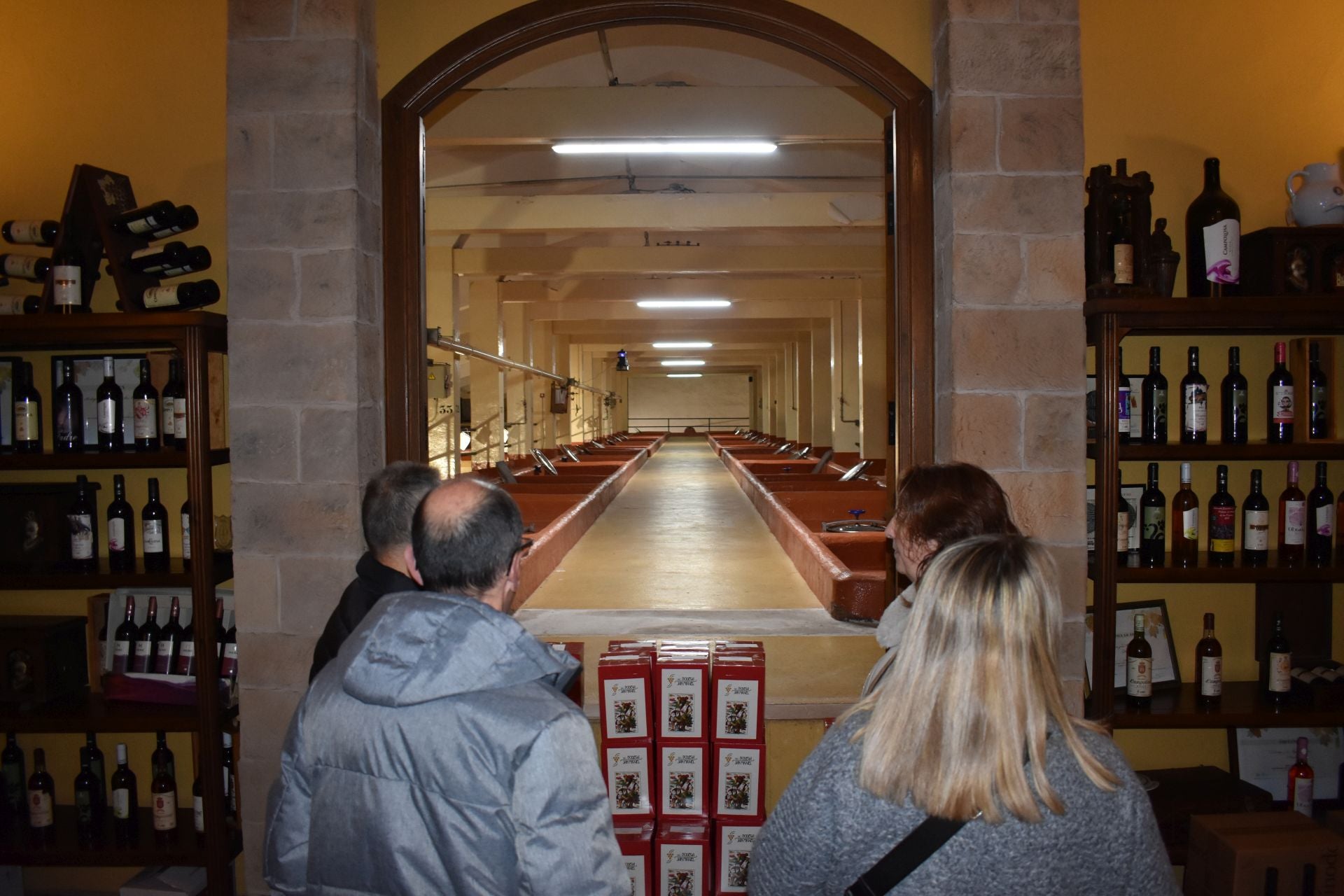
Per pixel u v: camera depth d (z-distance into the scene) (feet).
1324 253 8.01
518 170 23.52
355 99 8.12
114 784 8.80
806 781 3.54
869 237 32.58
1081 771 3.29
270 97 8.13
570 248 33.60
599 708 8.29
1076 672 8.04
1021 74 8.00
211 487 8.13
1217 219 8.20
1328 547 8.33
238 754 8.50
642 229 26.27
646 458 61.00
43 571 8.45
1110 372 7.75
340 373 8.11
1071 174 7.97
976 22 8.00
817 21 8.69
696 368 118.01
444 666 3.61
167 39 9.46
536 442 53.93
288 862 3.88
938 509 4.50
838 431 47.80
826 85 16.61
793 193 25.49
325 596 8.15
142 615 8.93
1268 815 7.82
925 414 8.63
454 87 8.91
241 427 8.20
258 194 8.14
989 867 3.17
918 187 8.64
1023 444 7.97
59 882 9.50
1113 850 3.24
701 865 7.52
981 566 3.34
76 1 9.52
